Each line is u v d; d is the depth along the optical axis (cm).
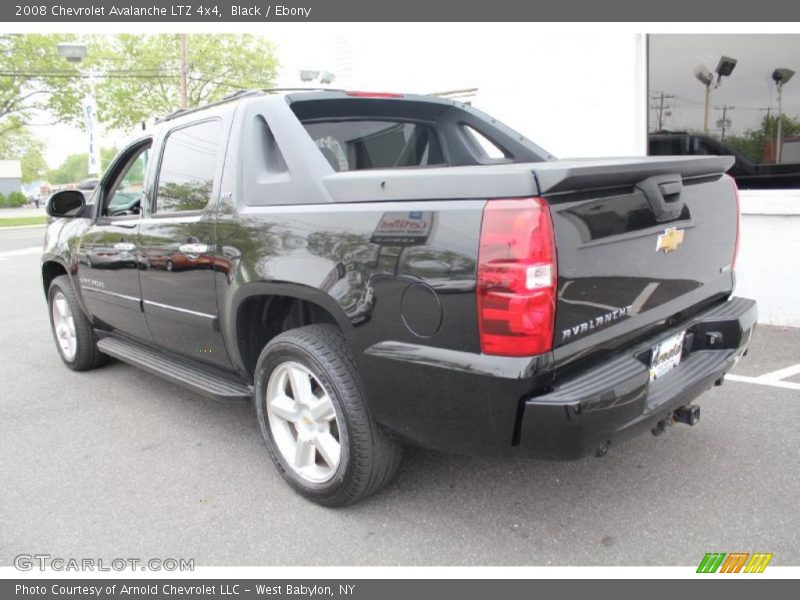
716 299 312
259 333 326
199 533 280
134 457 355
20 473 340
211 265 321
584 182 215
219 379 354
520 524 277
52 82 3212
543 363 214
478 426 230
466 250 218
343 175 264
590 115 644
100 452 362
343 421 268
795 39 556
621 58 617
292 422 300
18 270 1184
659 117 628
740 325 290
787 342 508
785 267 545
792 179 576
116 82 3406
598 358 240
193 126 354
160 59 3447
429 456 338
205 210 327
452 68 764
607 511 283
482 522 279
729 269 317
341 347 273
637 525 272
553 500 294
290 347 282
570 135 660
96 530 285
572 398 214
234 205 307
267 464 342
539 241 208
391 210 240
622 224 236
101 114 3409
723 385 423
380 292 243
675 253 268
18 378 504
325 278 261
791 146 571
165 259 356
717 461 321
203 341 348
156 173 377
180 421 404
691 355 293
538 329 211
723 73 590
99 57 3300
